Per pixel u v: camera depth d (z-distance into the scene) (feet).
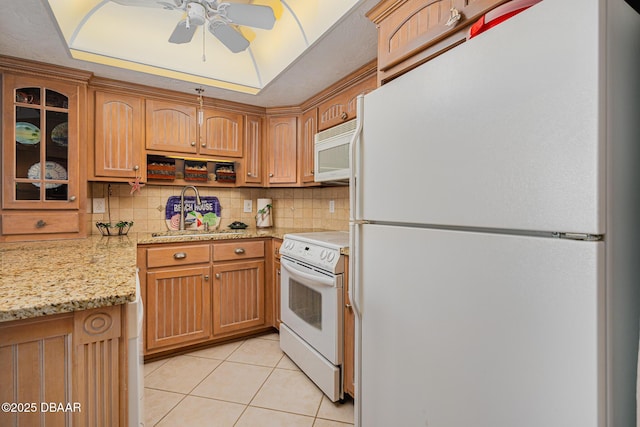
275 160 9.62
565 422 2.10
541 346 2.23
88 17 6.27
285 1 6.18
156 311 7.38
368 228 3.94
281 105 9.39
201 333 7.92
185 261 7.70
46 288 2.98
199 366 7.19
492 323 2.54
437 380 3.03
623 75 2.09
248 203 10.46
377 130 3.78
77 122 6.95
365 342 4.03
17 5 4.80
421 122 3.16
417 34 4.25
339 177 6.81
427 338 3.13
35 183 6.55
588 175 1.97
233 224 9.90
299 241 7.13
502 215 2.44
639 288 2.19
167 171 8.59
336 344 5.74
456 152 2.80
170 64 7.27
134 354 3.03
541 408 2.22
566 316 2.10
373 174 3.84
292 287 7.30
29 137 6.52
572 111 2.04
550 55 2.15
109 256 4.82
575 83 2.03
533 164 2.24
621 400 2.08
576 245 2.05
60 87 6.81
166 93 8.20
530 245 2.29
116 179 7.71
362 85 7.11
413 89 3.26
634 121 2.17
